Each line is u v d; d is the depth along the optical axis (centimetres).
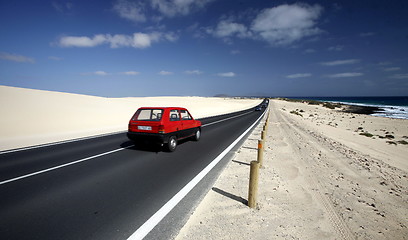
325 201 371
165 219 293
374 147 1087
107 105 2353
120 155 650
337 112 4072
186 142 873
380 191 437
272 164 575
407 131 1800
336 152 782
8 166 531
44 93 2308
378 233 285
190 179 447
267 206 340
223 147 775
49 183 419
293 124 1648
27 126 1142
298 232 274
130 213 307
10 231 258
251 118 2184
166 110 674
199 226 277
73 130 1170
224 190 394
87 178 448
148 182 429
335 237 269
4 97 1717
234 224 284
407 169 691
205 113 3048
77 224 277
